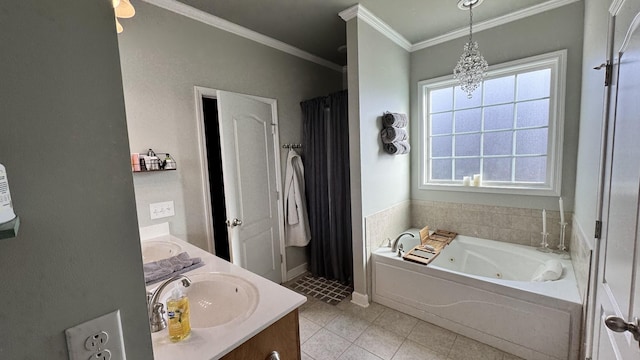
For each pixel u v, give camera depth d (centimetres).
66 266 47
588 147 173
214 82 228
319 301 259
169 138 202
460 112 287
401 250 245
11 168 41
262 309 106
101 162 49
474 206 281
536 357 180
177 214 207
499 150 268
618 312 98
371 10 226
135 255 54
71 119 46
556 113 232
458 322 209
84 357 49
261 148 261
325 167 289
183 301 93
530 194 248
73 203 47
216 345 88
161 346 88
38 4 42
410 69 304
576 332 166
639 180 82
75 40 45
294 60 296
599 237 129
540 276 213
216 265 150
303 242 297
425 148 307
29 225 43
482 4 222
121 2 112
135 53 185
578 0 215
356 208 244
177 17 204
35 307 44
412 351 193
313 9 220
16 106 41
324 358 189
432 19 244
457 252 275
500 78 262
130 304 54
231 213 229
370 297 257
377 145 257
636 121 87
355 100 232
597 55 156
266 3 209
